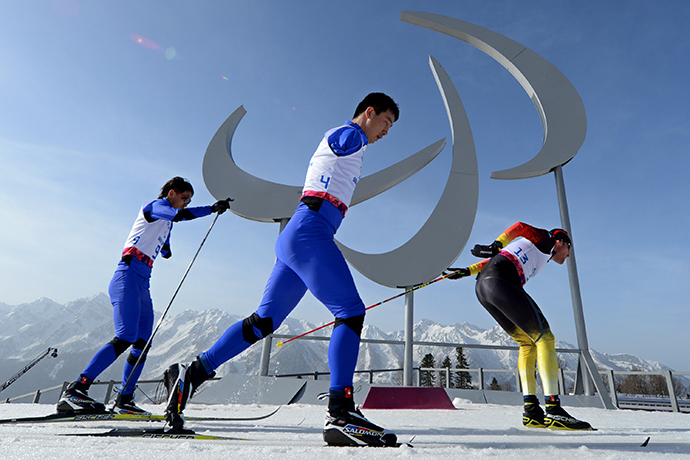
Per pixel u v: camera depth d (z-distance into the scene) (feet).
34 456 2.96
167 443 3.88
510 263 8.21
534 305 7.81
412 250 18.28
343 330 4.63
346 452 3.49
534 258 8.46
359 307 4.76
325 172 5.12
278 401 14.69
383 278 17.75
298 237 4.87
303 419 8.87
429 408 13.61
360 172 5.43
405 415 11.03
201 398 15.12
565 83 20.93
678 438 5.48
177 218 7.54
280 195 19.67
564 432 6.61
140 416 7.17
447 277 8.71
